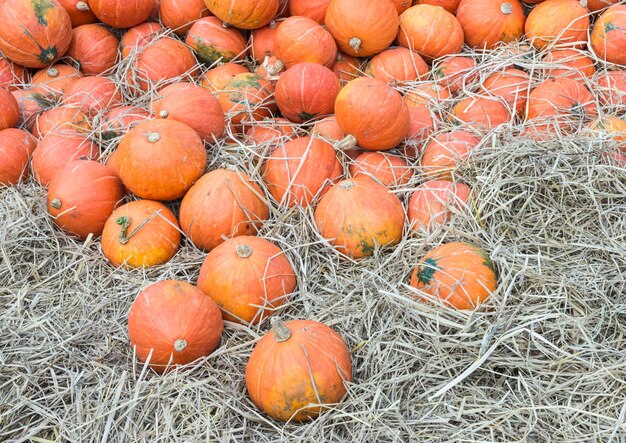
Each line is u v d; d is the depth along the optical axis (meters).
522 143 1.73
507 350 1.44
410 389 1.42
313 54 1.92
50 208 1.72
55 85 2.03
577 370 1.41
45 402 1.43
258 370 1.39
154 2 2.14
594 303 1.50
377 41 1.97
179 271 1.65
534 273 1.52
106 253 1.67
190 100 1.79
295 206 1.72
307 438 1.36
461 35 2.05
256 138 1.86
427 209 1.68
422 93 1.95
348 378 1.41
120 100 2.00
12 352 1.50
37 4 1.96
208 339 1.47
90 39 2.08
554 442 1.34
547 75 1.98
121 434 1.38
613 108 1.91
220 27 2.06
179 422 1.40
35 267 1.67
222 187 1.66
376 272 1.58
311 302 1.58
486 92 1.93
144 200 1.71
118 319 1.57
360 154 1.82
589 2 2.08
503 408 1.38
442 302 1.49
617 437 1.33
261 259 1.55
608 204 1.65
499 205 1.66
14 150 1.84
